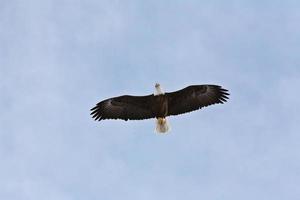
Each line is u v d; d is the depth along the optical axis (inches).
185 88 1422.2
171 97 1423.5
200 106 1430.9
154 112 1427.2
